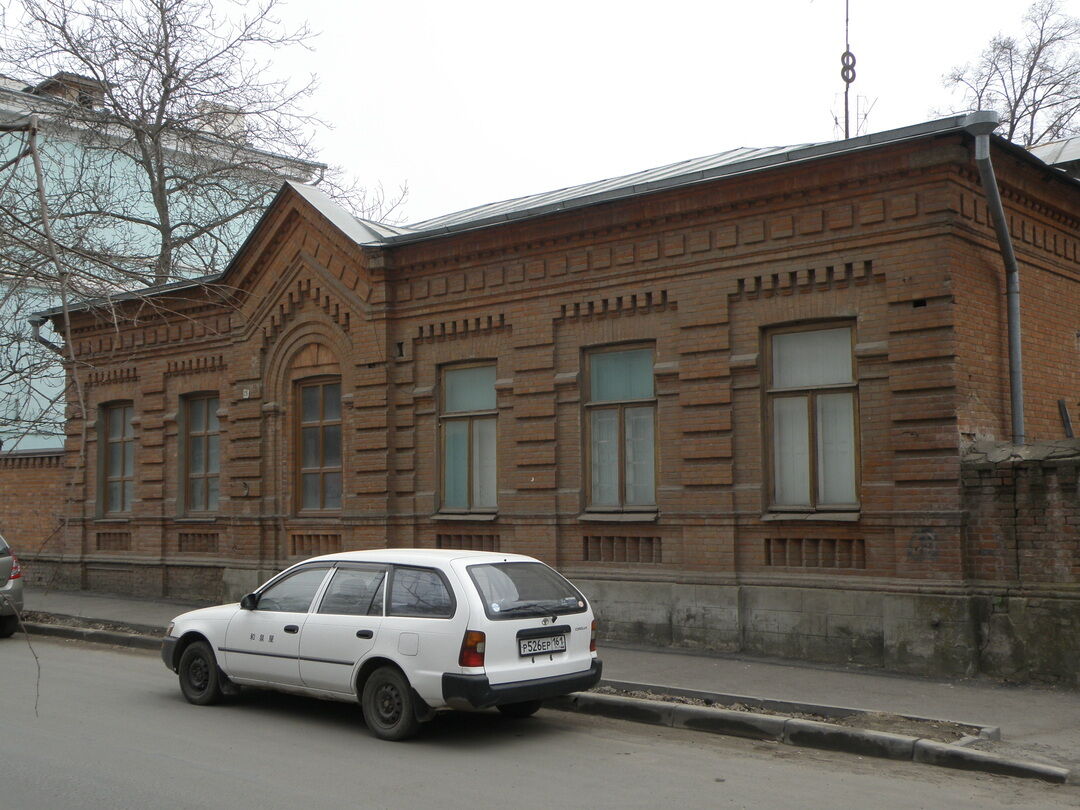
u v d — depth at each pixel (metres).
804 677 11.39
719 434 13.28
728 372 13.23
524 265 15.16
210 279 18.91
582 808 7.17
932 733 8.88
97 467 21.64
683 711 9.94
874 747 8.73
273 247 18.05
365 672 9.37
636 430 14.30
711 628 13.20
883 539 12.04
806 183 12.59
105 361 21.41
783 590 12.71
